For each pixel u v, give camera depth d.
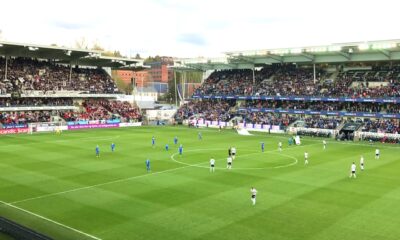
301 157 50.97
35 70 93.38
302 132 78.88
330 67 95.44
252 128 87.31
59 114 89.62
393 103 78.19
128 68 109.56
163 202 30.17
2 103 82.56
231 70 112.00
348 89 83.00
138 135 74.44
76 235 23.50
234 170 42.28
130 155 51.19
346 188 34.72
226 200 30.77
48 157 49.09
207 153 53.59
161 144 62.06
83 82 98.44
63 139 66.94
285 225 25.31
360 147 61.38
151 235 23.56
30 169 41.94
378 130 72.06
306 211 28.17
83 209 28.44
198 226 25.06
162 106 137.62
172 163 45.97
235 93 98.31
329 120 81.81
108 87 102.19
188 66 109.25
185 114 102.38
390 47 72.56
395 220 26.39
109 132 79.25
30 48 79.12
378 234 23.91
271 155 52.44
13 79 86.88
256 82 100.31
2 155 50.34
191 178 38.34
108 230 24.33
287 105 91.38
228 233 23.92
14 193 32.62
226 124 90.69
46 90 88.69
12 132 75.62
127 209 28.44
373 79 84.50
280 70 101.44
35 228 24.61
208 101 106.62
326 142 67.25
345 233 24.03
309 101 89.19
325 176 39.50
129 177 38.53
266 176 39.38
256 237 23.31
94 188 34.31
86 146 58.81
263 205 29.52
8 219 24.09
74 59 96.31
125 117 98.69
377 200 31.00
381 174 40.66
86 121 88.25
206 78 116.94
